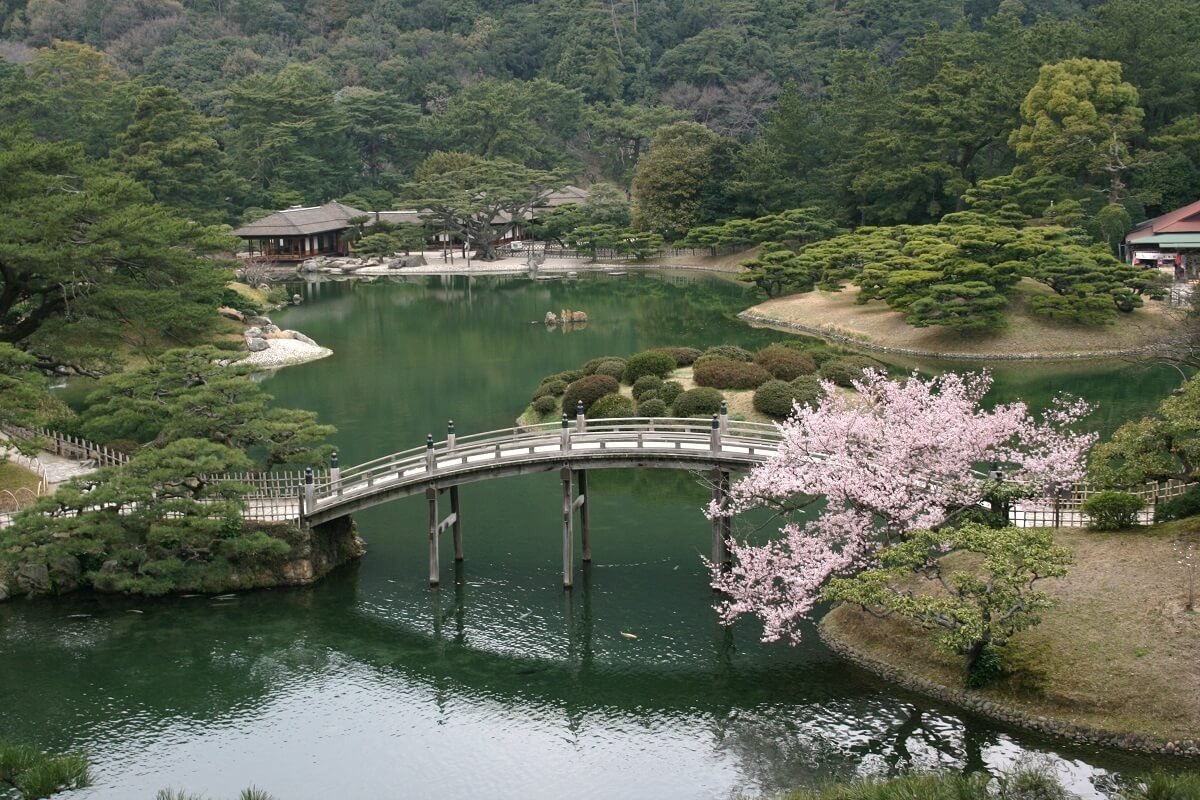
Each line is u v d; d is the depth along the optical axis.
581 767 26.59
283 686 30.61
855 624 32.25
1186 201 94.38
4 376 39.28
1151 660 26.86
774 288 99.88
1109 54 101.69
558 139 163.25
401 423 56.78
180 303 49.44
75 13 190.25
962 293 71.00
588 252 131.12
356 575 37.66
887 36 170.00
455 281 117.12
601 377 54.94
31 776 20.98
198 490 36.62
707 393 51.81
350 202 137.12
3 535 34.75
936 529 32.59
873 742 26.86
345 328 87.75
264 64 177.50
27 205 47.22
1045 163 91.19
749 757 26.69
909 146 100.19
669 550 39.44
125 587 35.31
